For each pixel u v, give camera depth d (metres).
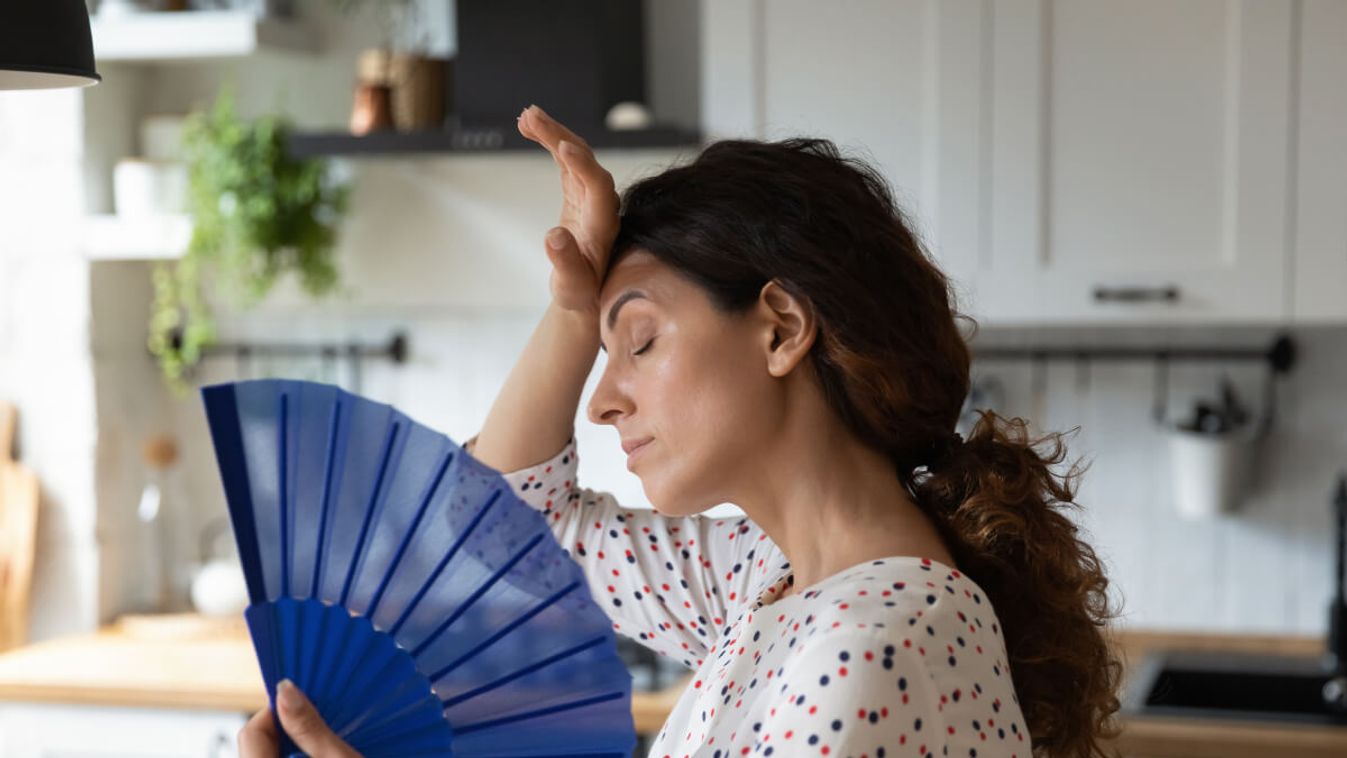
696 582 1.21
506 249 3.12
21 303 3.21
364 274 3.19
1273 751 2.37
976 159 2.68
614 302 0.93
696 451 0.91
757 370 0.90
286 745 0.87
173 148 3.27
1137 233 2.64
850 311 0.89
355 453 0.87
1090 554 1.02
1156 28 2.62
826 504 0.91
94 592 3.21
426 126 2.95
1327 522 2.91
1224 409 2.91
